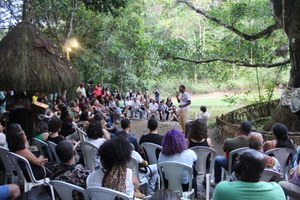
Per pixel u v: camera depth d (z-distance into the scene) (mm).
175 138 4422
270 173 4117
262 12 13383
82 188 3381
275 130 5141
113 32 21109
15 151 4504
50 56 7691
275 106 14656
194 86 35844
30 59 7387
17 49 7418
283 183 4051
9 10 16219
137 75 23750
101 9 13867
